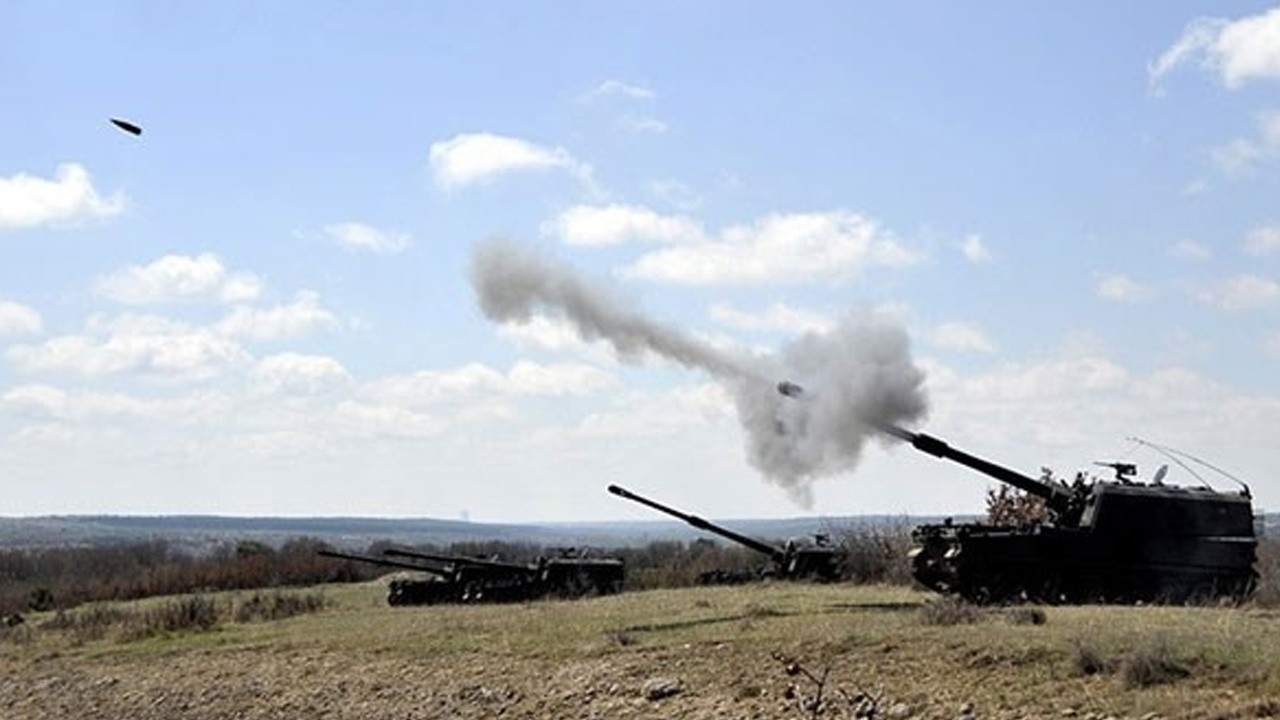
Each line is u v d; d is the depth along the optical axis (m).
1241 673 21.42
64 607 63.75
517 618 37.44
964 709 22.36
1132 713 20.72
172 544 151.00
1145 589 35.19
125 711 33.31
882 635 27.38
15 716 34.53
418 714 28.70
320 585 69.31
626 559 68.94
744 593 42.59
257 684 33.31
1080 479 36.97
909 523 50.16
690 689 26.45
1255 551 35.44
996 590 34.81
